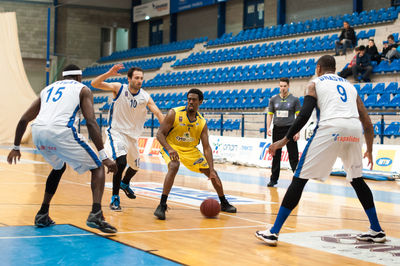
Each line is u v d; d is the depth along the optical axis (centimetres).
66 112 378
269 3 2355
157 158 1483
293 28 2011
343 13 2059
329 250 358
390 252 354
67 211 491
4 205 516
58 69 2986
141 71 522
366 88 1408
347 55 1606
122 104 521
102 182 374
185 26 2839
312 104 371
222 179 934
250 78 1842
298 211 559
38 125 376
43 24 2952
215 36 2650
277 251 351
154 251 333
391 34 1608
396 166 1045
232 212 529
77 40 3062
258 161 1284
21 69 2058
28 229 393
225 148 1405
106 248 335
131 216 483
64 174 888
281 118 814
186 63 2319
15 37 2069
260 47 2012
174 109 502
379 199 707
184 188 750
